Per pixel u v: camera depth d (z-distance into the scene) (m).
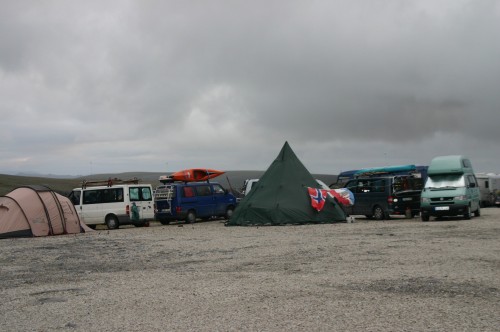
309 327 5.89
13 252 15.66
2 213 22.64
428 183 24.48
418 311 6.46
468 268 9.51
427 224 21.03
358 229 19.53
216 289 8.34
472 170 26.45
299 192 24.42
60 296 8.34
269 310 6.76
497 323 5.84
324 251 12.88
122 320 6.59
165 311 6.97
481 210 35.22
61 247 16.73
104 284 9.30
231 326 6.07
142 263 12.05
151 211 28.11
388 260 10.89
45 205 23.44
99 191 27.64
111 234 22.19
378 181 26.42
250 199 24.73
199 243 16.23
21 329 6.38
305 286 8.29
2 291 9.09
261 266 10.77
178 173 31.72
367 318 6.19
